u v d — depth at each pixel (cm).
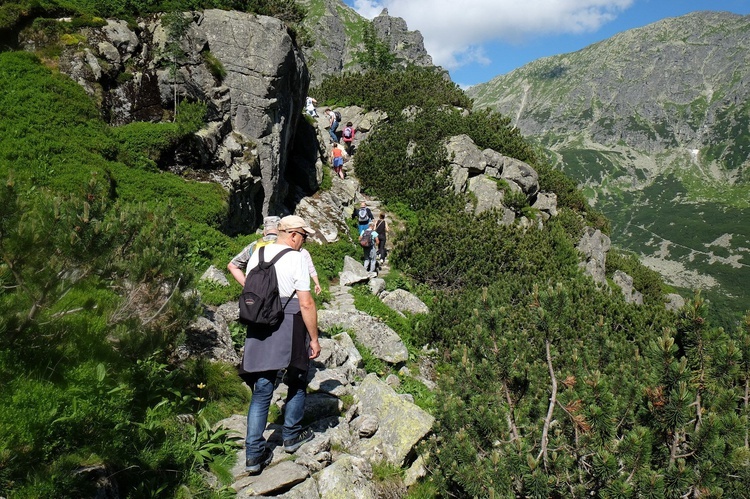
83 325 528
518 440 493
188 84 1470
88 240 460
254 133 1608
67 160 1092
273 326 460
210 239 1229
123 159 1262
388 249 1920
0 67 1173
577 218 2698
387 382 877
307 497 448
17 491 327
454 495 536
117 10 1473
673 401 428
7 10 1288
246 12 1695
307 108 2684
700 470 404
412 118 2814
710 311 482
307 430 562
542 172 2962
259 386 464
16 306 412
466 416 554
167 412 512
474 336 623
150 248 584
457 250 1764
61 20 1368
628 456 418
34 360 443
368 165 2481
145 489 402
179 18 1452
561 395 512
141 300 580
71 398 429
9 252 406
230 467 479
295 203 1903
